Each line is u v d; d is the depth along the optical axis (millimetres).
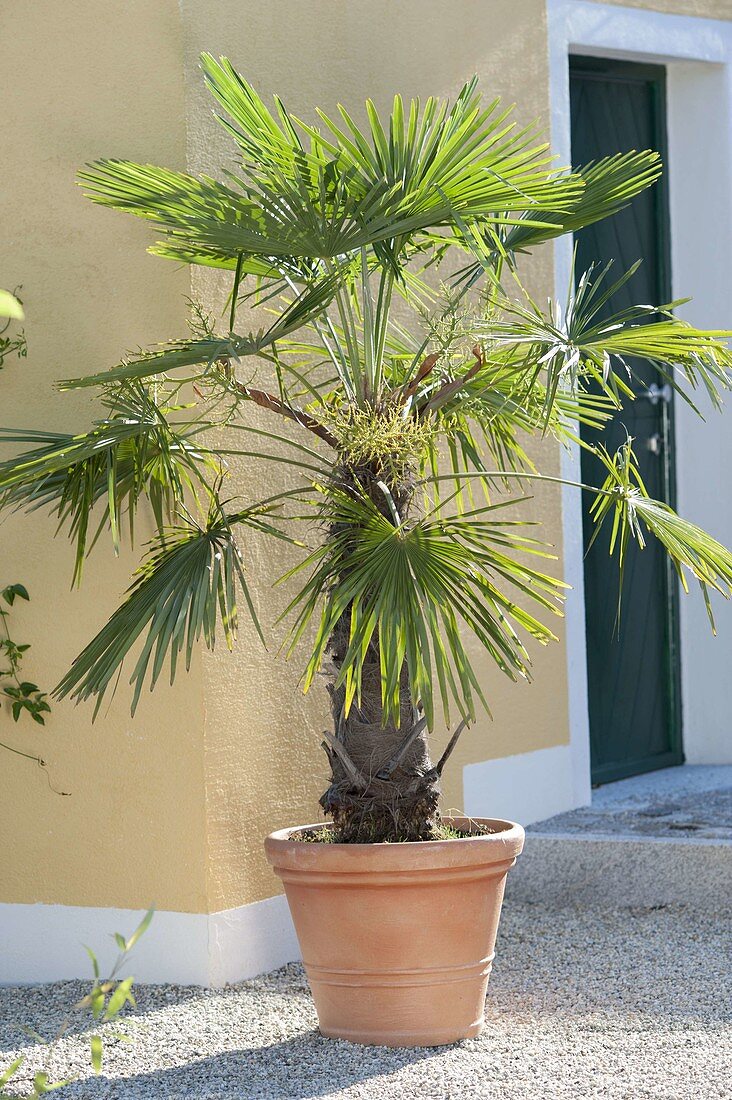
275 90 4207
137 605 3334
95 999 1904
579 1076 3131
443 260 4812
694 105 5996
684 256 6059
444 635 4824
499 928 4512
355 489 3420
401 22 4645
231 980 4008
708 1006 3641
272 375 4219
